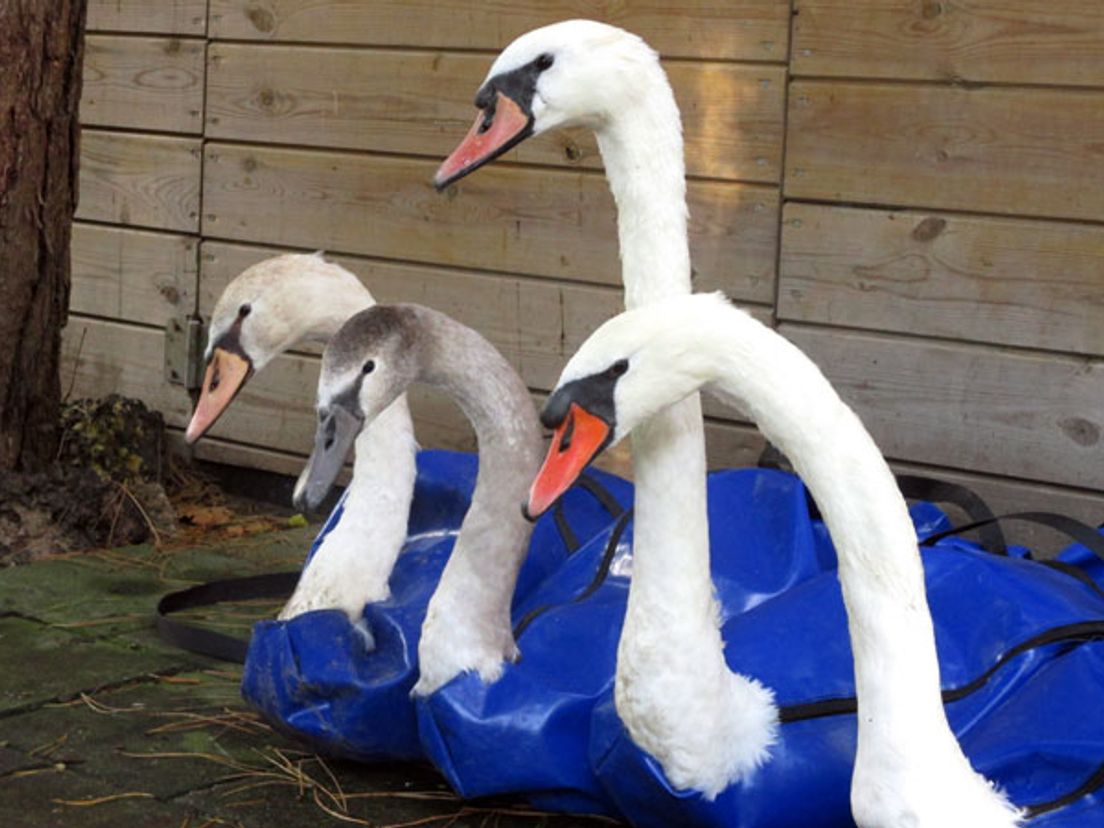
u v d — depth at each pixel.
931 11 2.19
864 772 1.45
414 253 2.63
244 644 2.13
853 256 2.28
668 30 2.37
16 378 2.59
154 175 2.89
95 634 2.22
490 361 1.77
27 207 2.57
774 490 1.85
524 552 1.76
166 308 2.90
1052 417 2.18
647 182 1.64
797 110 2.29
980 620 1.69
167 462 2.85
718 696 1.59
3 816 1.77
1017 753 1.56
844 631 1.66
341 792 1.83
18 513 2.52
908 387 2.26
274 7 2.73
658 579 1.58
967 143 2.19
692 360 1.47
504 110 1.64
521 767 1.70
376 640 1.84
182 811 1.79
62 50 2.57
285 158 2.74
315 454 1.73
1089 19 2.10
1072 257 2.15
